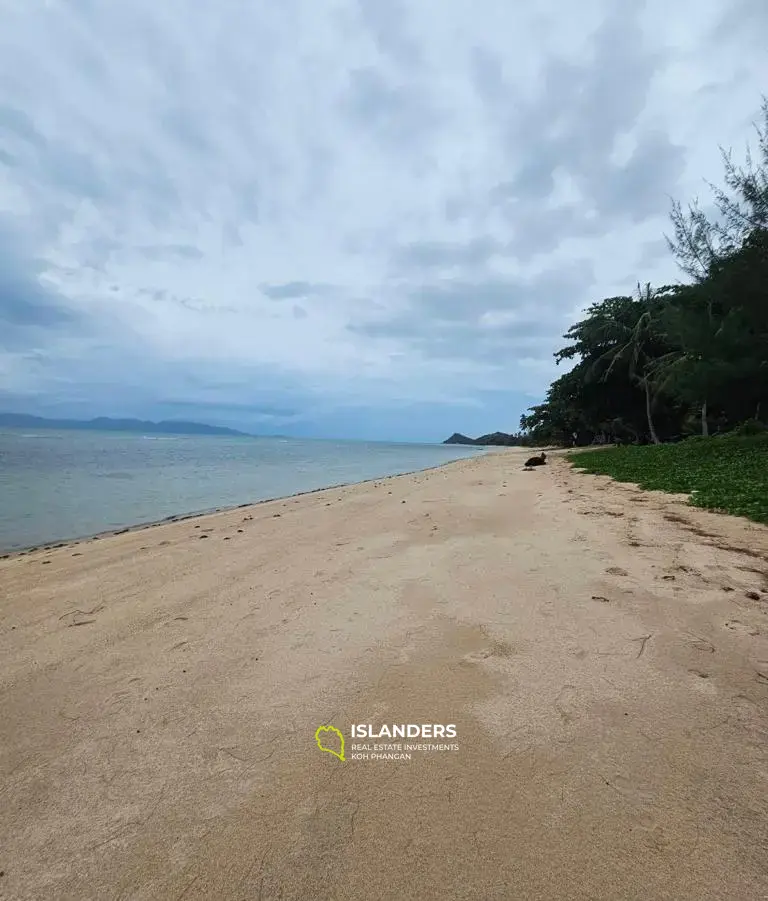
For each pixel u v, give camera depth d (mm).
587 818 1815
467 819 1828
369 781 2037
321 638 3414
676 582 4238
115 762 2195
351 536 6723
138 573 5340
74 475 21219
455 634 3404
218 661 3129
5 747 2324
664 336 28453
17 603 4473
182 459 36656
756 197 14422
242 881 1613
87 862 1700
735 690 2621
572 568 4758
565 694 2625
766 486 8320
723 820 1793
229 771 2119
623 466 15102
